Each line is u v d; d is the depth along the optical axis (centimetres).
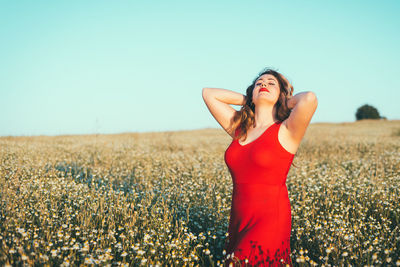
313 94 275
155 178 727
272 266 267
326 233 357
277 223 285
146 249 319
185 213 461
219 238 377
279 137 295
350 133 2358
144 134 2362
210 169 829
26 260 271
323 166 843
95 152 1131
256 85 325
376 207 468
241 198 300
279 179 296
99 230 350
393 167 828
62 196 507
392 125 4122
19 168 671
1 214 390
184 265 290
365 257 307
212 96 348
